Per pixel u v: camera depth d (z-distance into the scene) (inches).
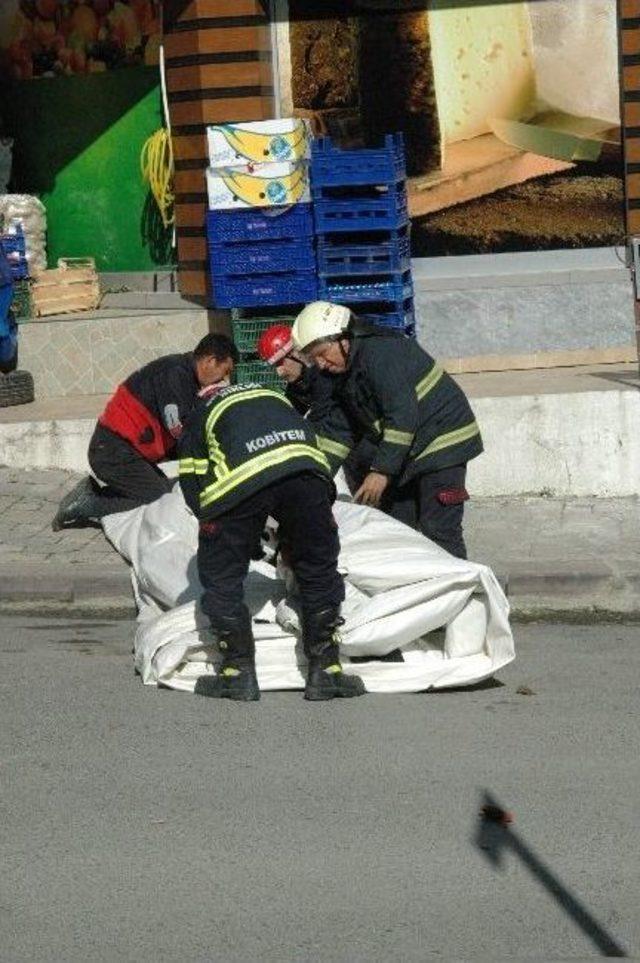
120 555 1268.5
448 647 1011.3
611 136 1672.0
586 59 1665.8
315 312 1044.5
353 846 763.4
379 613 994.1
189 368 1302.9
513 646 1000.2
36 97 1839.3
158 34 1758.1
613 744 901.8
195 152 1654.8
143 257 1807.3
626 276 1643.7
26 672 1051.9
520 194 1690.5
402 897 708.0
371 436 1086.4
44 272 1700.3
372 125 1689.2
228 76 1625.2
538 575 1207.6
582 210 1685.5
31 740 917.8
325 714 958.4
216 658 1017.5
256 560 1102.4
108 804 820.0
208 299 1676.9
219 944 664.4
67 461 1509.6
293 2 1664.6
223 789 838.5
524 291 1646.2
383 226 1537.9
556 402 1429.6
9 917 691.4
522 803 816.3
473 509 1416.1
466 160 1690.5
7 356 1637.6
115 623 1175.6
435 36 1670.8
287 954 654.5
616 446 1433.3
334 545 968.9
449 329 1656.0
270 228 1563.7
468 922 683.4
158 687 1013.2
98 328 1646.2
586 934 671.1
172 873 734.5
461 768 866.1
